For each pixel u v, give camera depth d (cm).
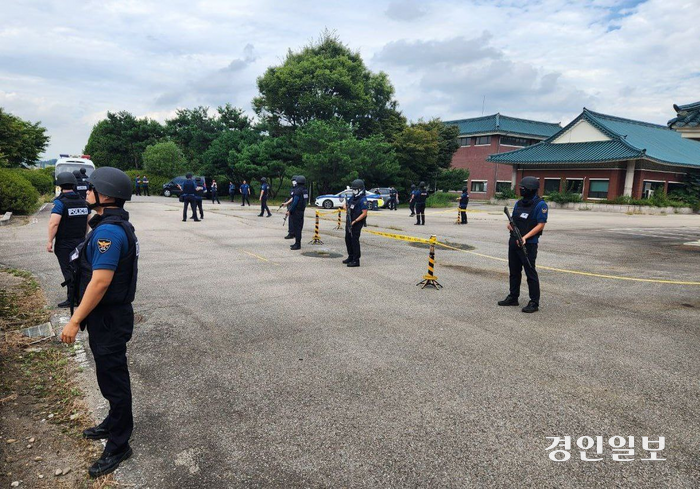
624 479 287
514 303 669
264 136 3750
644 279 866
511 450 314
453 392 394
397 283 793
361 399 380
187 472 287
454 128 4212
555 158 3622
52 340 495
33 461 296
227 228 1483
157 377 414
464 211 1936
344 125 3419
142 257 959
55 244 596
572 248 1280
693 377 431
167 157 4009
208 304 638
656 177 3566
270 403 372
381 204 2820
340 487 275
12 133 2812
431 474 288
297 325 559
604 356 478
